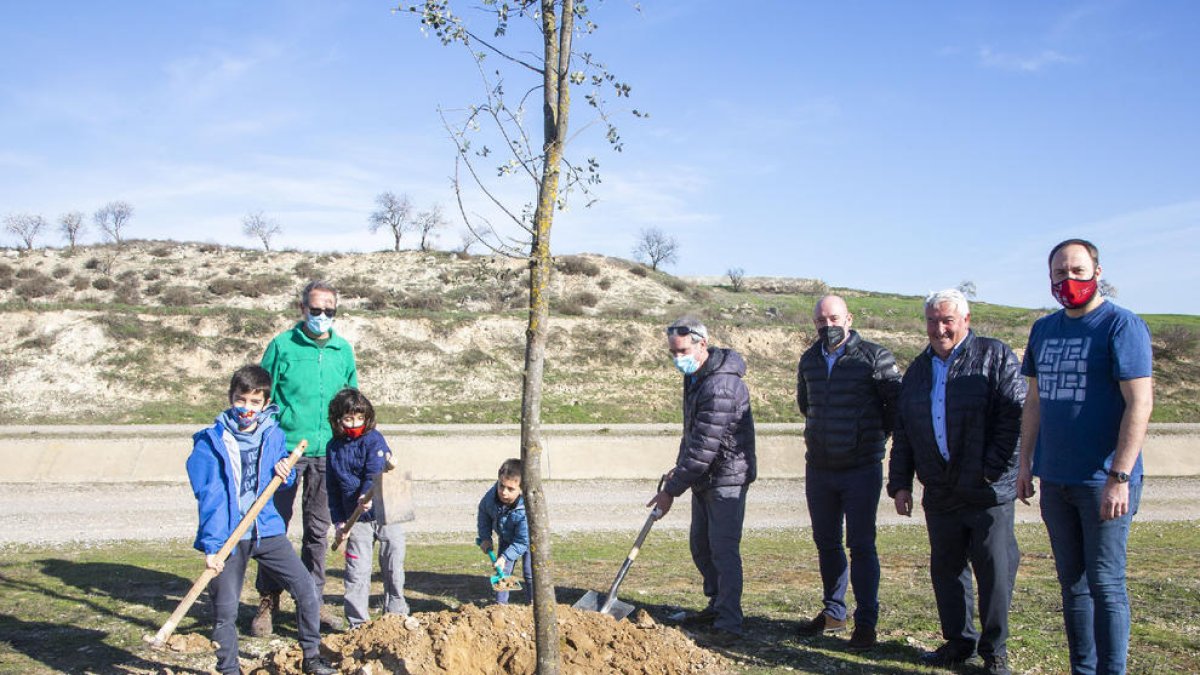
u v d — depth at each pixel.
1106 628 4.60
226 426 5.18
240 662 5.54
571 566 9.60
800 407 6.60
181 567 9.11
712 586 6.67
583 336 34.47
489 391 30.38
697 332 6.27
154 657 5.69
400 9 4.04
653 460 21.33
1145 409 4.48
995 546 5.26
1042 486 4.94
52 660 5.58
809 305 52.28
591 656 5.14
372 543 6.27
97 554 10.55
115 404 27.38
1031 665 5.46
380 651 5.07
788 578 8.78
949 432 5.39
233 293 45.19
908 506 5.89
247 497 5.16
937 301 5.50
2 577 8.30
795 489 19.38
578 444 21.59
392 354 31.73
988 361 5.42
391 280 47.56
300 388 6.71
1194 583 8.02
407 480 6.30
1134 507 4.62
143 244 55.12
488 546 6.97
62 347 29.47
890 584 8.42
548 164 4.04
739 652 5.75
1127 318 4.62
